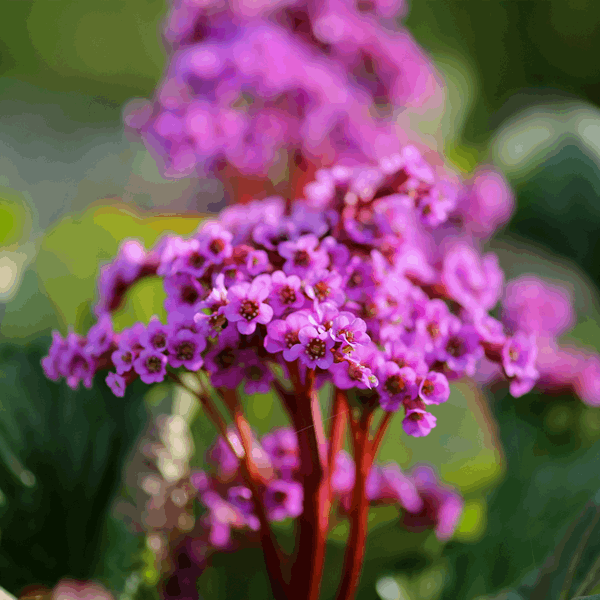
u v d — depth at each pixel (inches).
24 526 43.3
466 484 46.6
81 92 189.3
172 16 57.9
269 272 39.4
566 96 146.1
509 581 44.8
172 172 54.4
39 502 43.4
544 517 46.6
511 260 82.1
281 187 56.1
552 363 56.5
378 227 39.7
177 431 44.1
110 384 39.1
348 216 40.1
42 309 46.6
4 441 43.8
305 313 38.4
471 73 139.7
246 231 39.8
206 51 51.5
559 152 93.7
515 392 40.0
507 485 49.9
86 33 194.4
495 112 146.2
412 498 43.4
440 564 44.9
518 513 46.9
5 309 46.8
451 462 46.8
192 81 52.5
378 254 39.4
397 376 38.7
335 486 43.2
